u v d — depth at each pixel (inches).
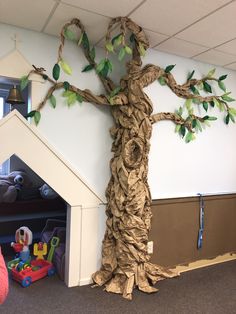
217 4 70.6
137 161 92.0
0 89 152.9
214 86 118.9
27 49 85.2
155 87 104.0
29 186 149.5
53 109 89.6
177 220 111.3
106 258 95.0
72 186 92.6
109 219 96.3
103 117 98.0
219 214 122.8
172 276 105.0
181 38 91.8
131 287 90.0
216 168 122.0
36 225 137.3
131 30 82.5
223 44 96.0
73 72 91.9
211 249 121.0
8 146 83.0
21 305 82.3
